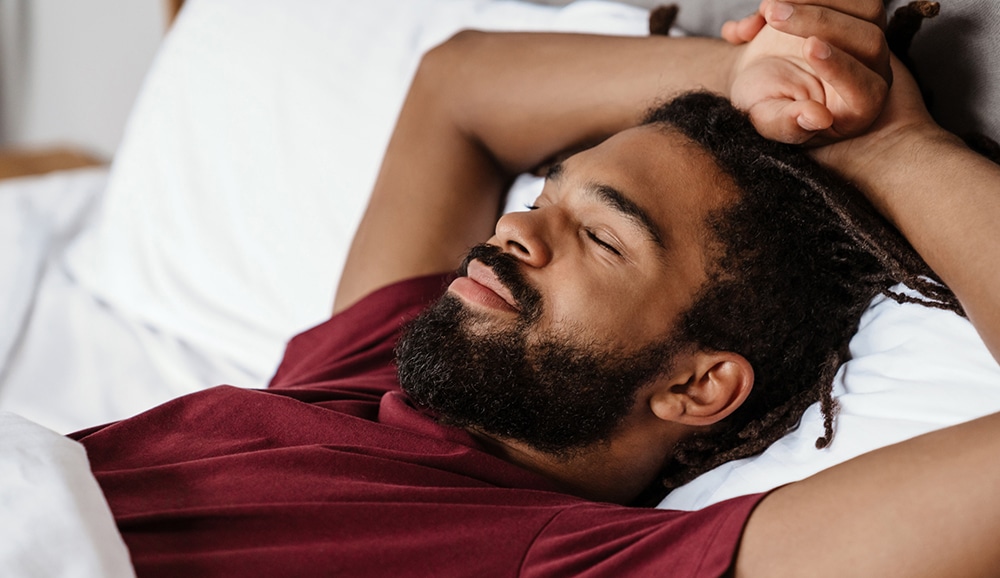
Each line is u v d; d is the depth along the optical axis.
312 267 1.61
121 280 1.76
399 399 1.07
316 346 1.28
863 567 0.76
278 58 1.76
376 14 1.72
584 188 1.05
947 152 0.98
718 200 1.04
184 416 1.03
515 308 1.01
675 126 1.09
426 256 1.33
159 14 2.60
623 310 1.01
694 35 1.46
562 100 1.32
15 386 1.54
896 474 0.78
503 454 1.06
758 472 1.00
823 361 1.06
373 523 0.89
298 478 0.92
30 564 0.79
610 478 1.08
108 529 0.83
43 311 1.73
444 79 1.40
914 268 1.01
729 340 1.04
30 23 3.00
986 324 0.88
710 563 0.80
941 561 0.75
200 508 0.88
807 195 1.05
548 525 0.90
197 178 1.78
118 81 2.80
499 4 1.63
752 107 1.07
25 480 0.84
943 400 0.93
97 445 0.97
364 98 1.65
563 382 1.01
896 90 1.04
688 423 1.05
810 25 0.97
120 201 1.84
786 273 1.04
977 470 0.76
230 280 1.68
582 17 1.51
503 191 1.42
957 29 1.11
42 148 2.78
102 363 1.61
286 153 1.69
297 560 0.86
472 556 0.88
